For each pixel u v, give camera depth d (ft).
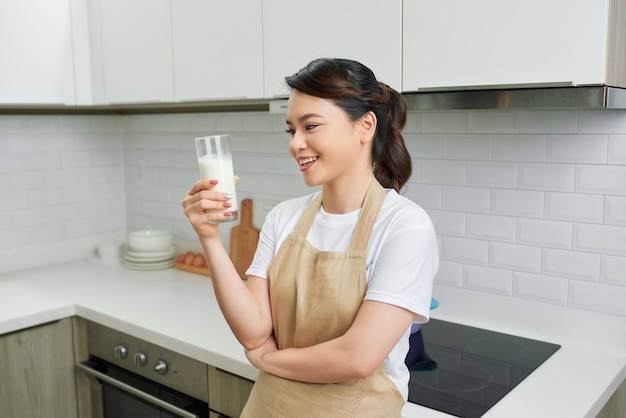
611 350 5.82
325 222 4.19
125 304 7.34
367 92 3.86
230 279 4.06
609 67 4.49
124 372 7.00
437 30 5.12
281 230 4.46
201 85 6.94
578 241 5.90
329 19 5.77
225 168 3.94
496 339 6.19
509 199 6.25
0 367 6.83
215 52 6.73
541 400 4.82
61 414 7.41
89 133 9.66
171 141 9.32
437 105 5.24
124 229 10.25
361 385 3.92
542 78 4.64
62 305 7.29
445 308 6.84
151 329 6.46
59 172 9.34
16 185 8.88
